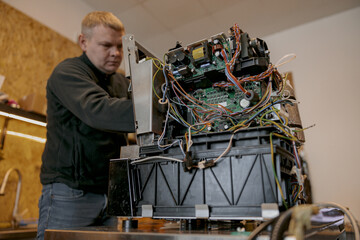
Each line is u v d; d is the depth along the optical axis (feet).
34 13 7.96
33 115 6.35
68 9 9.14
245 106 2.74
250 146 2.34
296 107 3.54
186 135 2.68
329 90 10.14
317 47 10.72
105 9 10.25
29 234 5.43
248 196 2.26
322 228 2.17
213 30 11.32
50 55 8.14
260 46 2.93
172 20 10.75
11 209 6.18
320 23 10.87
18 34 7.34
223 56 2.78
